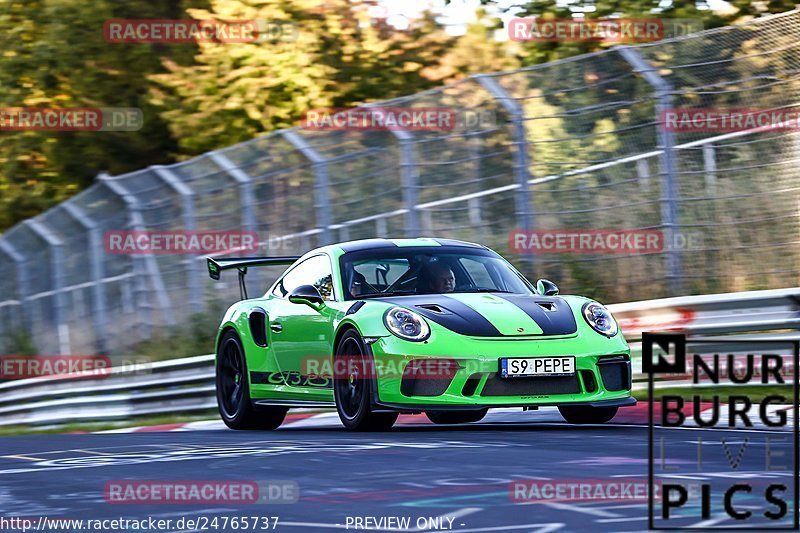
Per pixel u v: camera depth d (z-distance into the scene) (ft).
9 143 294.66
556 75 151.53
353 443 77.20
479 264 100.94
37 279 205.98
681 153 144.36
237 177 173.58
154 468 66.28
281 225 169.78
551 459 63.36
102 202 192.44
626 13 227.61
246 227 173.37
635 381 120.57
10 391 181.88
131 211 187.11
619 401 87.40
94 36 285.23
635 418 98.53
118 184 190.29
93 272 194.49
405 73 268.41
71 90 294.46
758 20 142.51
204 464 67.26
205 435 94.27
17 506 53.26
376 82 266.98
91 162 290.56
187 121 264.11
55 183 294.46
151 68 286.87
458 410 83.82
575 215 149.48
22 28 295.28
